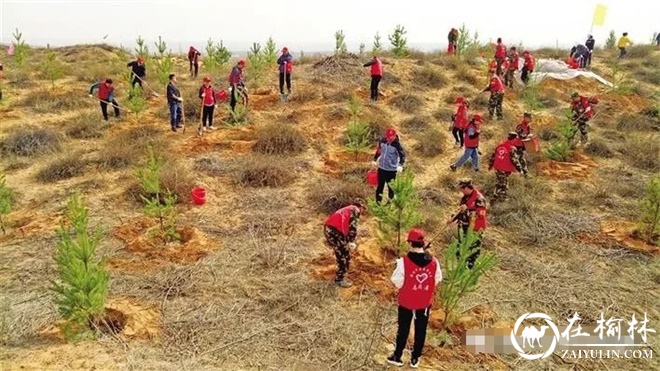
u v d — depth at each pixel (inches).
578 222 358.9
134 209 356.8
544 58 909.2
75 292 212.4
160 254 291.3
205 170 427.2
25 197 374.3
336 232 262.1
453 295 234.4
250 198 380.5
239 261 289.7
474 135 441.4
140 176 328.5
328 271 283.0
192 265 281.4
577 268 302.8
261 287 265.0
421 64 787.4
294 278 275.0
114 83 706.2
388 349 223.5
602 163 492.1
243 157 461.4
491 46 932.6
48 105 592.4
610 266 306.8
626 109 666.2
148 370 194.9
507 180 395.5
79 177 413.7
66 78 738.8
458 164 455.5
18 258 283.4
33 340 213.5
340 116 568.4
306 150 494.3
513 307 262.4
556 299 270.5
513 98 682.2
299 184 416.8
